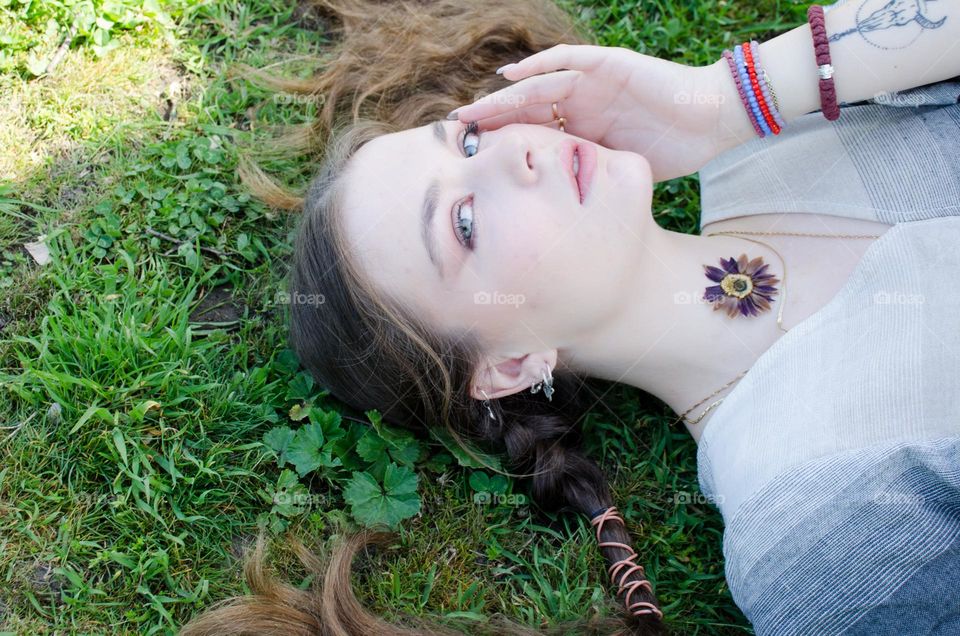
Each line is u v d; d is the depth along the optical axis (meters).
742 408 1.69
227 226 2.11
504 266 1.61
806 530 1.53
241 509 1.86
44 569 1.76
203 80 2.23
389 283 1.70
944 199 1.64
